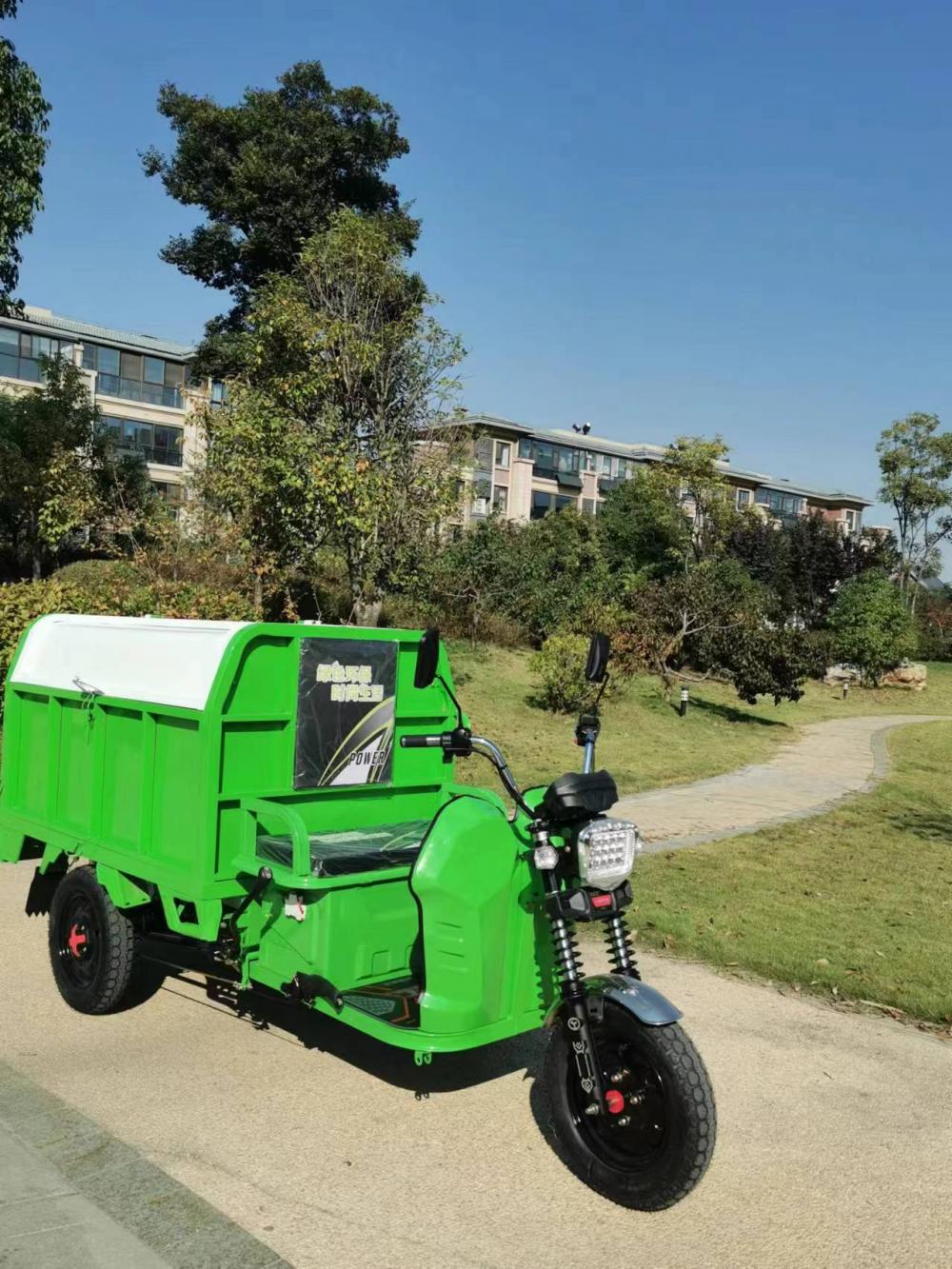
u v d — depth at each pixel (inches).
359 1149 150.6
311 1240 126.5
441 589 921.5
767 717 951.0
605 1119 141.9
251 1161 145.3
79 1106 159.5
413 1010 154.7
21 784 220.5
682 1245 129.7
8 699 223.1
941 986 237.9
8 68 602.9
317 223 1137.4
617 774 570.3
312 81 1167.6
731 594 1065.5
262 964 173.0
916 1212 140.1
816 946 266.1
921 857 403.2
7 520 1115.9
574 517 1865.2
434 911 148.7
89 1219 127.6
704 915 291.4
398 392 729.0
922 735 934.4
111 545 717.3
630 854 145.6
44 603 466.3
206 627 176.6
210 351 1184.2
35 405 1109.7
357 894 163.3
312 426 668.7
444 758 208.7
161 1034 191.3
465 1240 128.4
